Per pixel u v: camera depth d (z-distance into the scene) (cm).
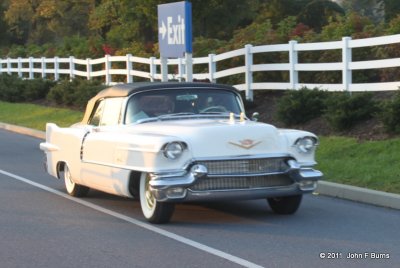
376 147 1781
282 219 1284
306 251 1045
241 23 6050
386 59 2192
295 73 2445
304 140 1240
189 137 1177
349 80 2242
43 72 4791
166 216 1215
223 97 1390
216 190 1168
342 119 2009
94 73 4081
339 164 1716
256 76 2759
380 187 1491
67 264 983
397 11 4959
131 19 5394
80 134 1420
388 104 1886
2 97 4412
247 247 1067
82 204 1438
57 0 7475
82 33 7894
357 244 1091
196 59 2922
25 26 8956
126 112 1340
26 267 970
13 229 1207
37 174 1870
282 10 6662
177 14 2434
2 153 2373
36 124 3281
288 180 1224
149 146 1168
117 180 1270
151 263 981
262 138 1207
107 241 1114
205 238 1127
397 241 1112
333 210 1377
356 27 2738
